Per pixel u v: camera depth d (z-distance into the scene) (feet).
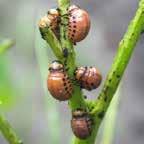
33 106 1.53
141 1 0.49
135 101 1.58
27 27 1.13
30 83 1.53
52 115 0.71
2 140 1.41
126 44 0.50
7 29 1.66
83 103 0.51
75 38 0.49
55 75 0.49
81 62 1.58
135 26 0.49
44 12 1.60
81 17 0.48
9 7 1.73
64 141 1.50
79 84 0.50
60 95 0.50
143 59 1.65
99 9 1.79
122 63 0.50
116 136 1.54
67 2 0.49
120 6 1.78
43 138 1.52
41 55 0.69
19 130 1.51
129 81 1.61
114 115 0.64
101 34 1.73
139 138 1.54
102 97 0.51
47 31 0.47
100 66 1.64
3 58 0.69
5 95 0.63
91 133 0.51
